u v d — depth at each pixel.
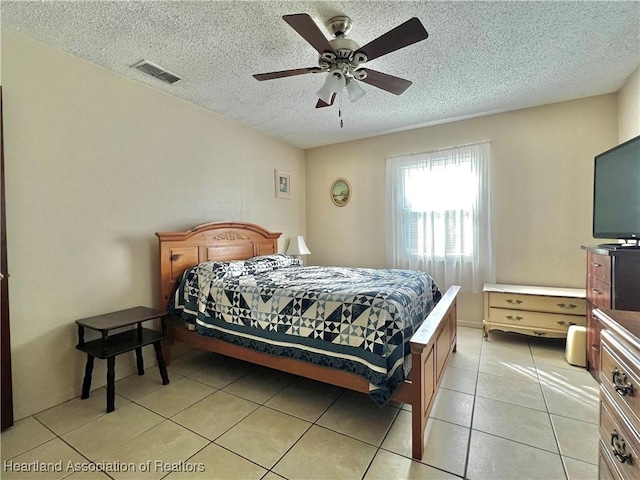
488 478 1.47
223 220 3.50
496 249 3.53
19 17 1.84
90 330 2.35
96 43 2.12
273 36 2.06
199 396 2.25
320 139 4.41
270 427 1.88
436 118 3.62
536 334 3.01
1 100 1.88
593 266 2.40
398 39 1.66
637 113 2.53
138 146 2.69
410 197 3.99
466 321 3.71
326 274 2.90
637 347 0.87
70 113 2.24
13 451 1.67
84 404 2.14
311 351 2.01
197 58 2.33
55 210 2.16
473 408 2.04
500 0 1.76
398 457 1.62
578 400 2.12
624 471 0.93
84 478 1.49
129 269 2.62
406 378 1.72
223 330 2.42
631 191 2.07
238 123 3.71
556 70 2.55
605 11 1.84
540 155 3.30
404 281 2.49
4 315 1.89
